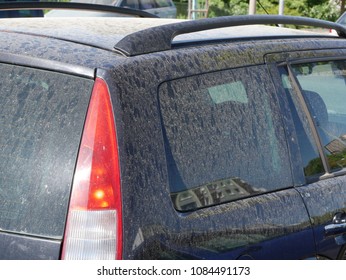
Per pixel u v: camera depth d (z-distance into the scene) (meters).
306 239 5.23
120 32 5.10
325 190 5.50
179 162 4.59
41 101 4.46
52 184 4.30
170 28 4.94
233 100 5.06
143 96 4.50
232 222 4.75
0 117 4.51
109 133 4.30
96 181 4.24
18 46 4.63
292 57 5.68
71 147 4.32
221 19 5.36
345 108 6.17
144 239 4.27
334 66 6.18
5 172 4.42
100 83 4.38
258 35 5.71
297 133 5.48
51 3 6.73
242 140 5.04
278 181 5.21
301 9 45.38
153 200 4.38
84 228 4.20
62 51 4.57
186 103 4.74
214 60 5.02
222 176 4.84
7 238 4.31
